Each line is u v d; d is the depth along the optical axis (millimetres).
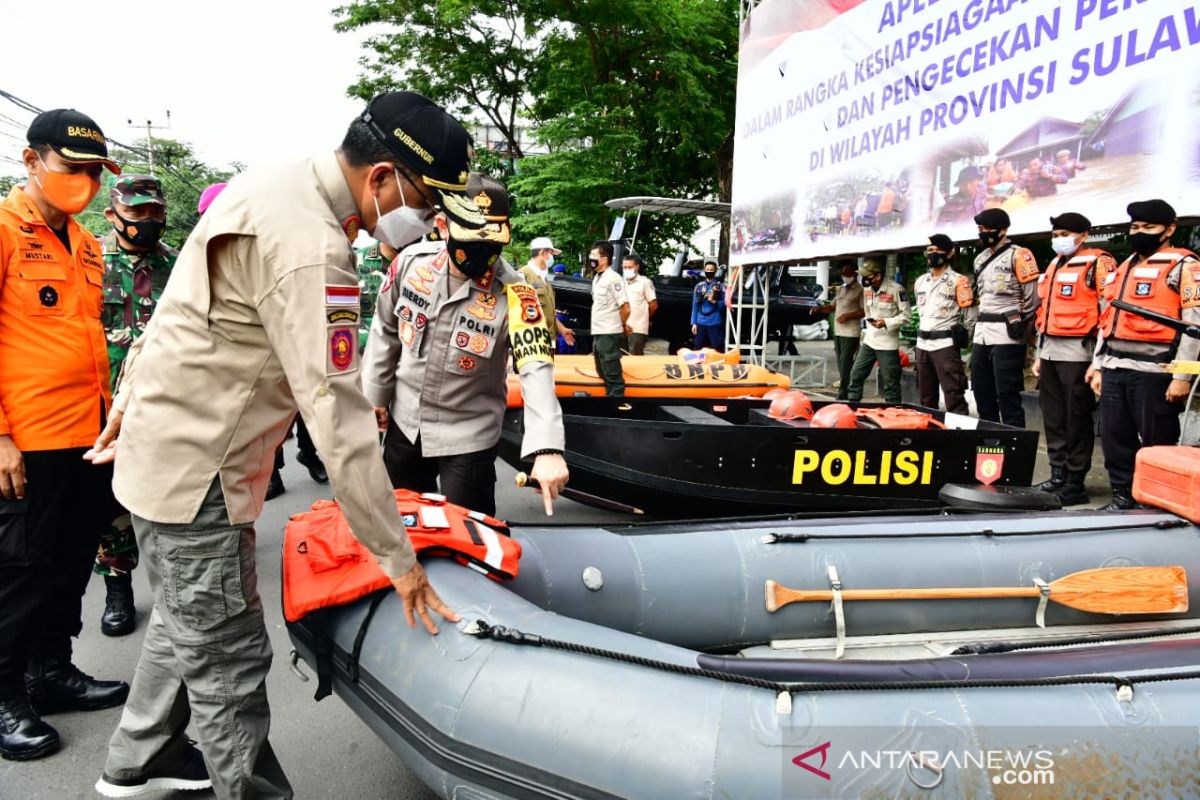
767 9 10062
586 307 13523
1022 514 3162
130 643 3521
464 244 2602
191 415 1788
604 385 6668
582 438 4496
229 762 1961
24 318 2539
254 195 1687
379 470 1721
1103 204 5684
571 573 2588
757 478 4500
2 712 2648
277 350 1688
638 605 2662
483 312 2803
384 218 1807
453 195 1803
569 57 20859
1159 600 2900
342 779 2592
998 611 2902
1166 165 5211
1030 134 6246
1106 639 2557
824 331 18953
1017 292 5984
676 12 18891
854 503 4562
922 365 7254
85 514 2830
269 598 4012
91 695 2953
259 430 1849
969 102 6832
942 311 6973
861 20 8180
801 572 2811
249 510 1893
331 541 2201
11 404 2502
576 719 1762
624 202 12523
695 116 19469
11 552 2514
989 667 2037
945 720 1771
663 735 1719
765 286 11438
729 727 1718
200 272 1728
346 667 2111
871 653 2766
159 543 1854
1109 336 4988
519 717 1785
